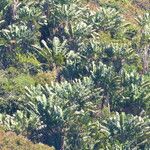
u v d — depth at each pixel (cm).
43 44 14175
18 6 14388
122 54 13562
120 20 15375
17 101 11775
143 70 14262
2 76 12619
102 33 15075
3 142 8931
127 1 17450
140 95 12056
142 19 15588
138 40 15075
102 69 12294
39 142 10588
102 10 15238
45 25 14638
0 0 14250
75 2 15288
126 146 10781
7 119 10706
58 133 10981
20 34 13525
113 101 12275
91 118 11712
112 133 10944
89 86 12038
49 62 13350
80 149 11006
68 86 11594
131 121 10919
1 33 13650
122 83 12356
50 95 11381
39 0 14888
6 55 13425
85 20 14950
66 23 14512
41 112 10950
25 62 13325
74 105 11075
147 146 11069
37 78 12781
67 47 14025
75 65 13025
